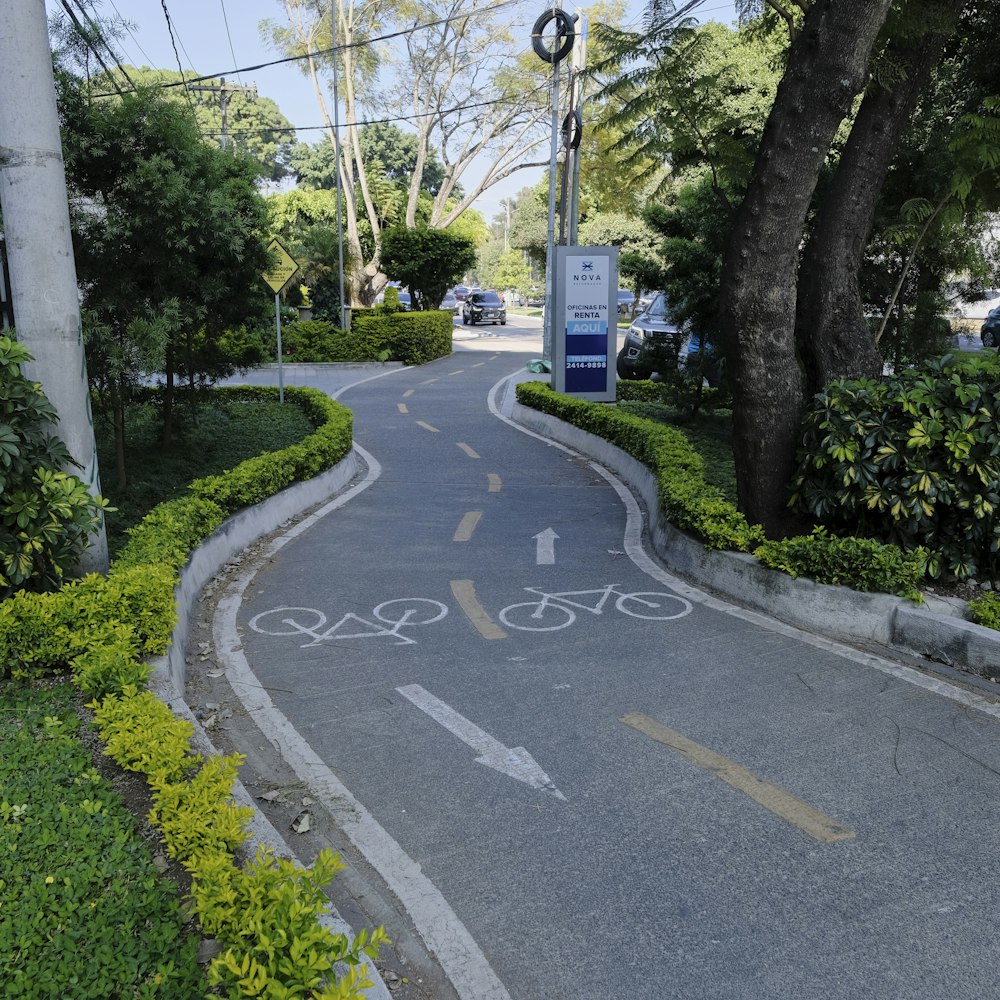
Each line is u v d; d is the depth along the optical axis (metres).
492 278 95.38
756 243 7.63
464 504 11.72
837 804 4.52
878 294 12.96
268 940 2.62
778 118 7.40
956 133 10.04
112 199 10.02
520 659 6.41
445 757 4.99
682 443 11.91
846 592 6.85
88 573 6.38
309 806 4.50
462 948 3.51
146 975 2.86
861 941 3.54
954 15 8.09
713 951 3.48
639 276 15.34
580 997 3.26
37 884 3.28
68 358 6.30
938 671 6.19
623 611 7.46
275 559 9.05
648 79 10.64
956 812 4.46
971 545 7.05
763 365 7.86
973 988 3.29
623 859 4.06
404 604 7.64
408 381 26.17
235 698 5.77
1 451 5.20
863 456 7.16
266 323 13.50
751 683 5.98
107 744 4.41
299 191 45.25
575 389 18.61
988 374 7.16
